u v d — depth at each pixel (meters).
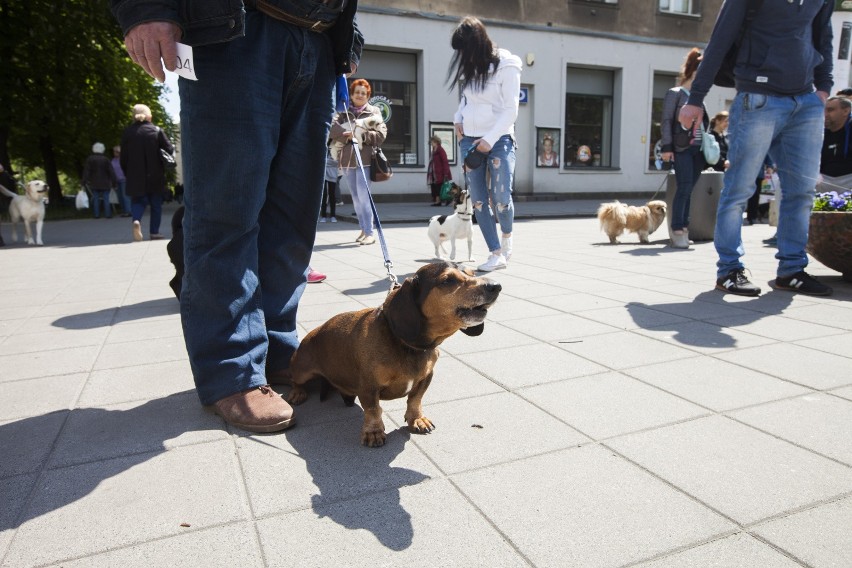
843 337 3.64
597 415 2.56
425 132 18.39
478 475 2.08
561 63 19.77
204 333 2.60
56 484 2.02
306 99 2.83
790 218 4.90
